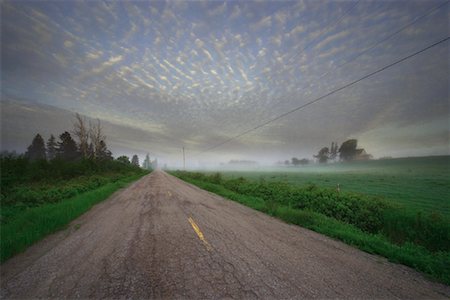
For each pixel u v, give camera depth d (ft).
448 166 197.47
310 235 20.22
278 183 53.01
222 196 49.80
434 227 20.83
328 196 33.60
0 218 25.95
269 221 25.72
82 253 15.30
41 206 31.86
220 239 18.33
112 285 10.91
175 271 12.41
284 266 13.23
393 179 105.70
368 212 26.13
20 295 10.16
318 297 9.97
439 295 10.63
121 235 19.52
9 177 43.70
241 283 11.09
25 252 15.76
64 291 10.42
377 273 12.73
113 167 119.24
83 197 39.27
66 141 160.25
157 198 43.91
